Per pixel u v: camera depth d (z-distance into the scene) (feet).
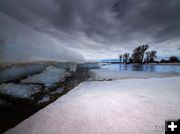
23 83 14.03
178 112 6.82
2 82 12.39
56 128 5.71
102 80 20.83
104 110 7.44
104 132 5.19
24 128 5.91
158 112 6.87
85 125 5.82
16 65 14.53
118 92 11.69
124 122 5.90
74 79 21.04
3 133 5.63
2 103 9.08
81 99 9.85
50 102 10.01
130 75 26.78
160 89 12.53
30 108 8.72
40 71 19.53
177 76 25.58
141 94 10.69
